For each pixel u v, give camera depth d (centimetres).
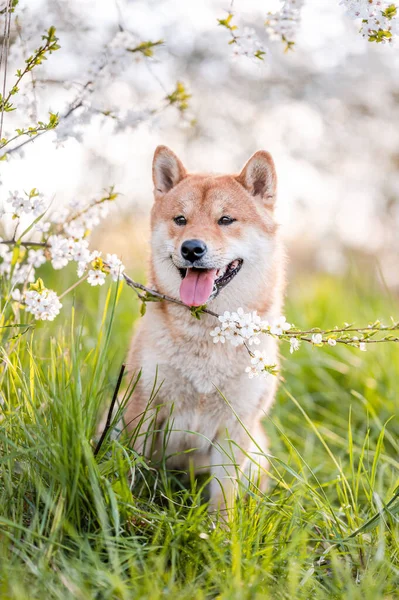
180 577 296
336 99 847
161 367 404
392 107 873
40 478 309
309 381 554
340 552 324
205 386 405
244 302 416
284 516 340
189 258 382
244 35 398
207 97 821
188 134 820
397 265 1026
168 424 385
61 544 293
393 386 506
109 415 351
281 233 445
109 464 331
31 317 427
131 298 669
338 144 867
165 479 366
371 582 290
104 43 506
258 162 429
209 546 305
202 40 725
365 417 497
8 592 259
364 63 819
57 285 582
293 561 302
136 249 771
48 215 432
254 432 439
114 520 295
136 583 276
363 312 663
